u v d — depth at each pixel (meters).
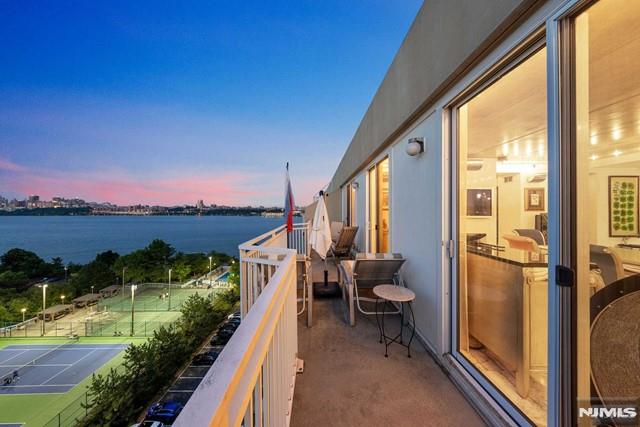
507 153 2.93
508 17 1.42
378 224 5.32
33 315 26.75
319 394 1.99
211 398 0.49
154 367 12.88
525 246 1.80
